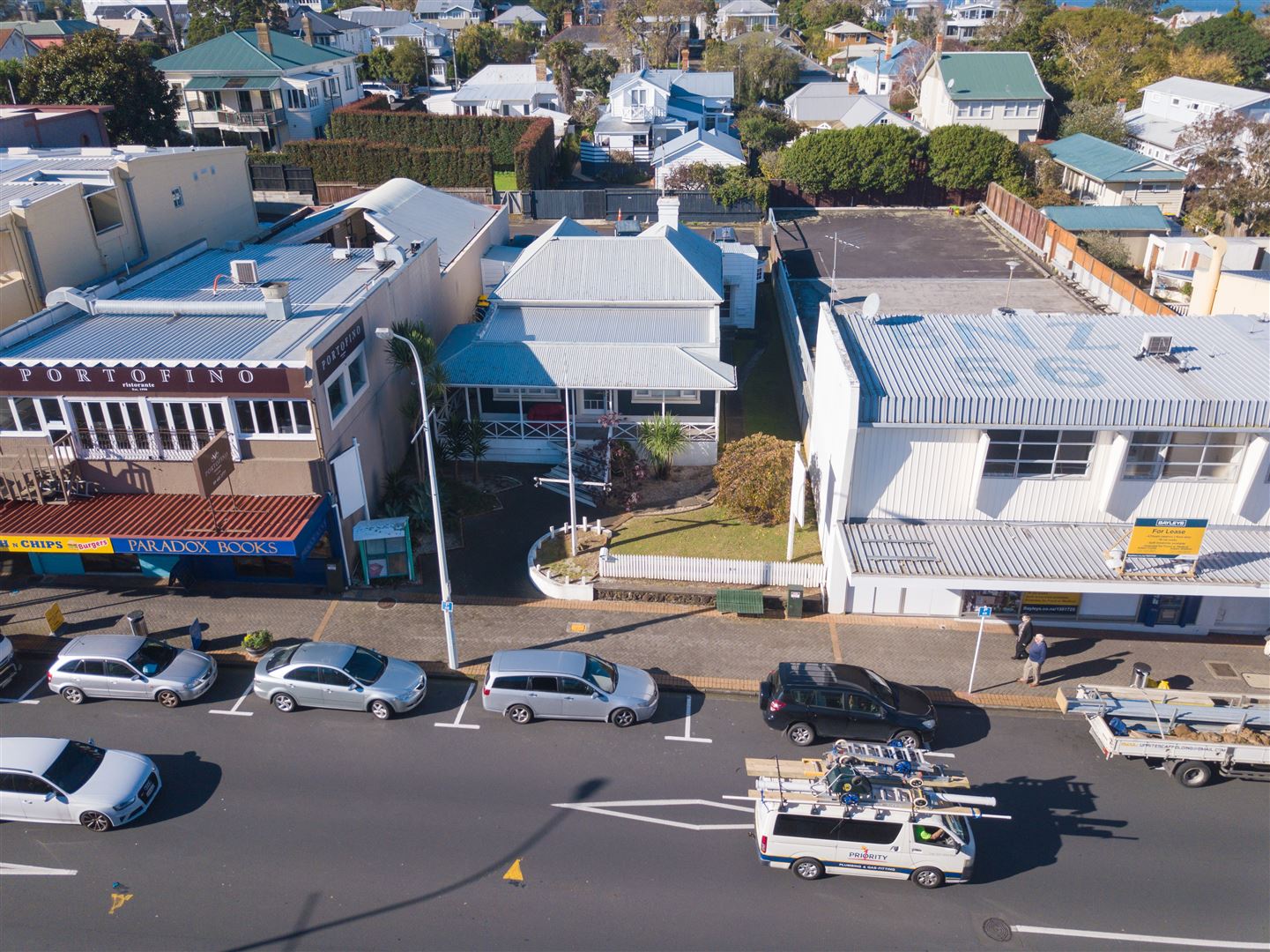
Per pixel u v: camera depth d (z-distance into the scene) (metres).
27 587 28.22
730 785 20.98
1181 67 107.50
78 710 23.28
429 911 17.52
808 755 21.88
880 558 24.23
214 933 17.00
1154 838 19.39
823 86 97.38
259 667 23.41
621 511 32.25
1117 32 107.31
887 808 17.73
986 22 133.88
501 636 26.23
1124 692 22.00
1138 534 22.88
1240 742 20.50
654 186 75.44
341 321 27.78
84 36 63.91
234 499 27.27
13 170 35.06
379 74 111.12
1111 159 73.12
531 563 29.03
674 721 23.12
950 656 25.44
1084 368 26.03
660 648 25.77
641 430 34.00
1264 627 26.11
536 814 19.98
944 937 17.05
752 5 145.12
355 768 21.36
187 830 19.47
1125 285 48.44
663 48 128.75
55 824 19.66
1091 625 26.70
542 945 16.77
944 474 25.30
